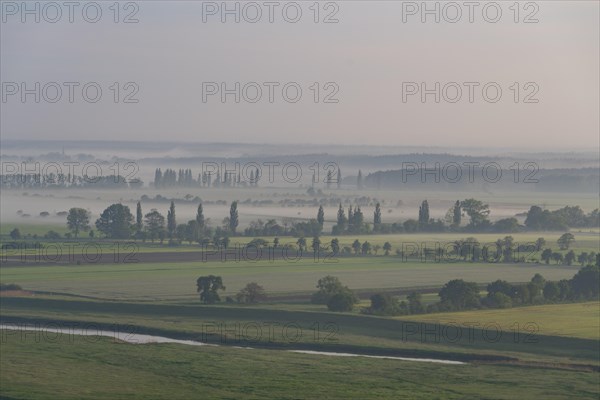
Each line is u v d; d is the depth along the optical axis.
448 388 180.88
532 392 177.50
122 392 172.75
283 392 175.62
